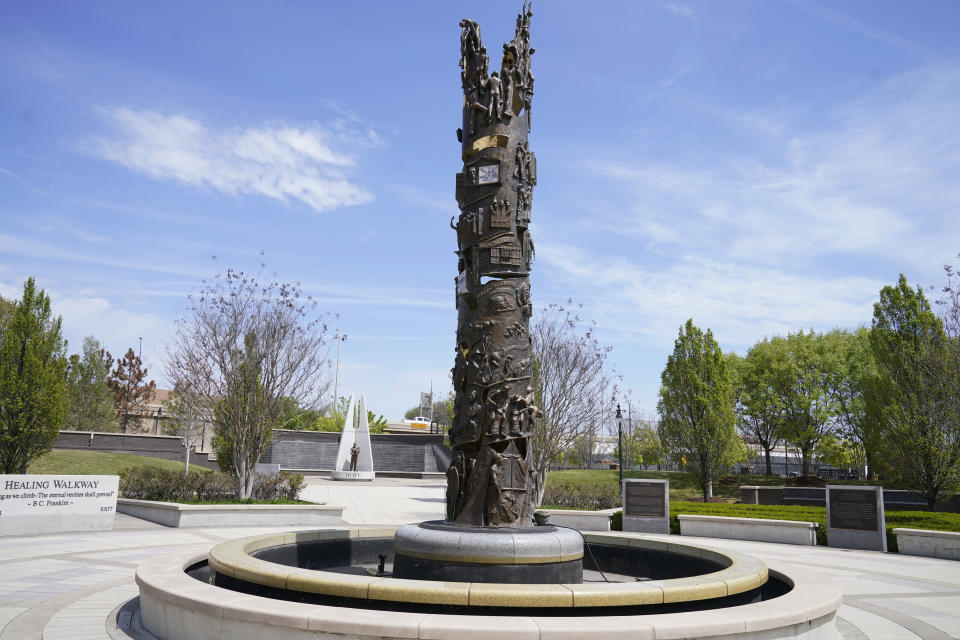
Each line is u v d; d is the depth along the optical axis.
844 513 21.52
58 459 35.53
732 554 11.91
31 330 27.38
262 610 7.32
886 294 29.89
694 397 38.56
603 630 6.75
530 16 12.92
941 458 26.61
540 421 30.56
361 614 7.11
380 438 59.94
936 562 18.22
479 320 11.66
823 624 8.65
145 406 66.81
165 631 8.45
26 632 8.79
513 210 11.92
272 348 27.00
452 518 11.27
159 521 22.64
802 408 53.00
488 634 6.59
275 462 55.25
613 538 14.60
